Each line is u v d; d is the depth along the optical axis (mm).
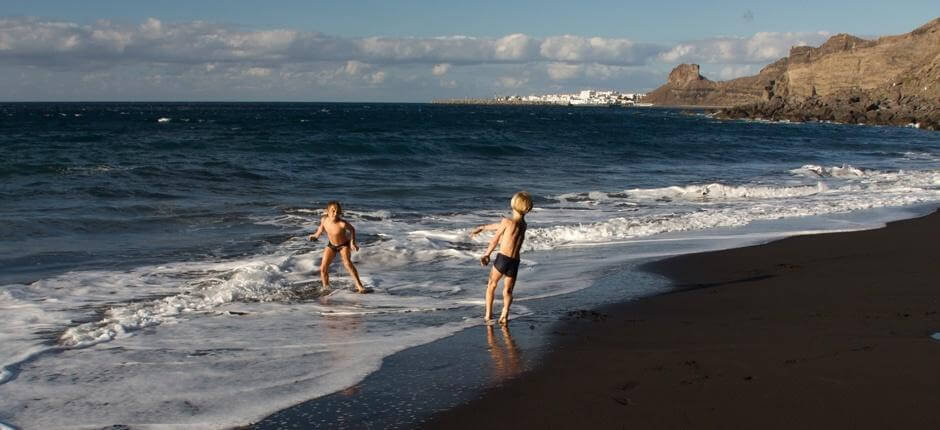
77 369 6129
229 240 13078
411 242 12711
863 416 4867
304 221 15266
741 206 18859
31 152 30047
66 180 20266
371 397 5461
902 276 9891
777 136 63344
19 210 15391
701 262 11234
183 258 11414
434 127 72812
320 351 6691
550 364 6211
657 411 5059
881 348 6367
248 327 7570
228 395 5527
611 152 38906
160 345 6871
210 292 8984
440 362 6324
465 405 5277
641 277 10172
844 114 104938
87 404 5344
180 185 20500
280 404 5332
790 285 9461
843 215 17016
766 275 10172
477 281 10078
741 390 5398
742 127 86562
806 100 129750
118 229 13867
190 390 5641
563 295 9086
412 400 5387
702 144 47688
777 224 15570
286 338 7141
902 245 12578
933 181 26203
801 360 6082
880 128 86000
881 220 16078
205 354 6586
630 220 15578
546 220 16219
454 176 25734
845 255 11672
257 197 18938
